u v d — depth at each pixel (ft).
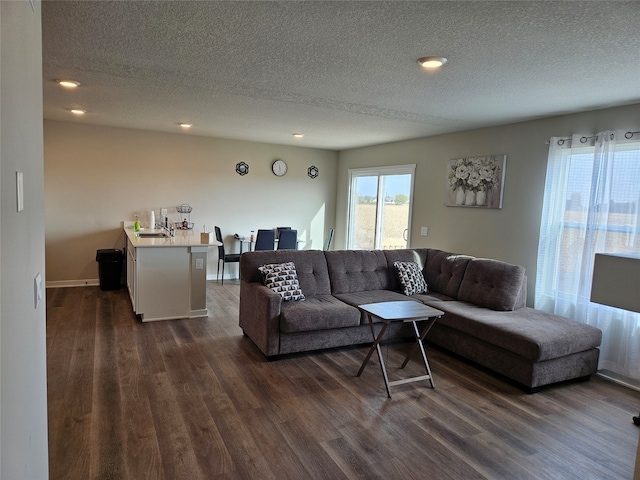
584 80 9.80
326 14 6.94
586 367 11.52
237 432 8.42
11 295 3.19
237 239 23.31
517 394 10.70
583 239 12.80
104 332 13.91
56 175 19.39
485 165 16.02
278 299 12.00
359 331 13.33
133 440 7.98
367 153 23.41
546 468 7.72
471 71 9.50
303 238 25.75
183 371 11.16
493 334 11.46
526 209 14.67
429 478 7.28
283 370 11.55
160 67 10.14
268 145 24.11
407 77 10.22
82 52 9.16
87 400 9.41
